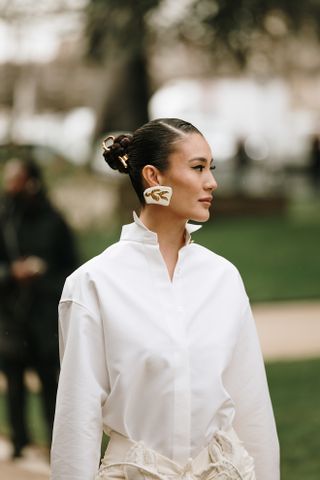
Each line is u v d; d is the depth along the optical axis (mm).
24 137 25000
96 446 3586
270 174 27484
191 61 28094
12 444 7820
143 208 3818
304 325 12797
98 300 3654
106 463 3646
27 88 28984
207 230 22094
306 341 11773
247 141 33094
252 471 3646
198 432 3613
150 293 3672
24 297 7637
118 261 3707
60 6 21484
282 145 33969
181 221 3764
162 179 3740
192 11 19156
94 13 18391
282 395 9039
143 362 3590
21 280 7609
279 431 7836
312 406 8594
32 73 27828
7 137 23234
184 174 3707
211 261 3785
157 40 20203
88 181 18328
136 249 3723
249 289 15344
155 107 33094
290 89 36250
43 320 7664
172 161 3713
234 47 19938
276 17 19797
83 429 3562
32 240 7676
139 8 18000
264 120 34312
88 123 30219
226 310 3727
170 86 33562
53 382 7719
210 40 19891
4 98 29453
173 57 31000
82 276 3686
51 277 7672
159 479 3545
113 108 27141
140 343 3598
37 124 29703
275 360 10695
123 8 18078
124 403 3605
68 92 29281
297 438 7617
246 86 34125
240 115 34125
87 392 3596
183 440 3598
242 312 3781
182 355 3604
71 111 30156
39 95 29562
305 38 21219
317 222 23125
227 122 33969
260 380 3818
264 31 19766
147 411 3611
